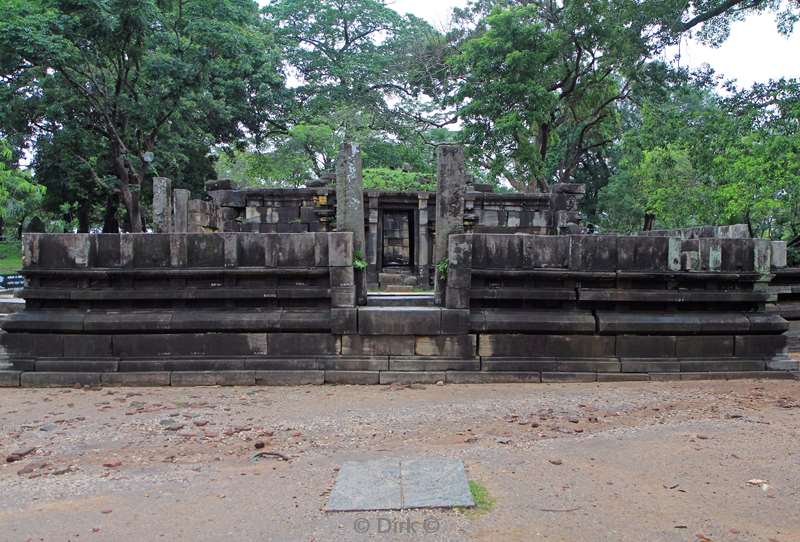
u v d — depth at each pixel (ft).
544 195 65.72
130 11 72.64
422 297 32.24
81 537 13.35
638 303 29.73
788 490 15.57
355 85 136.46
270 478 16.58
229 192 64.69
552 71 95.09
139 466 18.07
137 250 29.35
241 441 20.34
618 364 29.37
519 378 28.91
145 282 29.55
